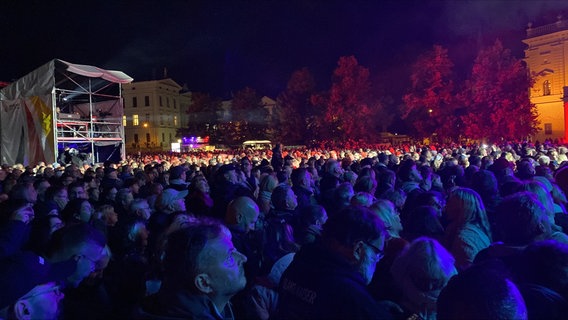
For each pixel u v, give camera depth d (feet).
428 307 8.12
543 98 177.17
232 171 21.88
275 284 11.44
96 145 83.97
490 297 5.97
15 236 13.17
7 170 44.60
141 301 7.25
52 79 71.82
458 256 12.08
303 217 13.17
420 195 16.92
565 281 7.92
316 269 7.75
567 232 14.70
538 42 178.60
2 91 78.48
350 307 7.07
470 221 12.53
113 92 87.92
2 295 6.79
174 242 7.04
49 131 72.28
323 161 46.32
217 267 6.75
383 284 10.09
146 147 260.42
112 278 10.48
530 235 10.53
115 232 12.81
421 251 8.34
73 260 7.96
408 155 50.37
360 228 7.94
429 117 152.35
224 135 211.20
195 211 19.31
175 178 26.37
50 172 38.88
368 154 59.93
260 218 15.64
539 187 14.83
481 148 58.34
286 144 175.32
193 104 232.32
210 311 6.93
